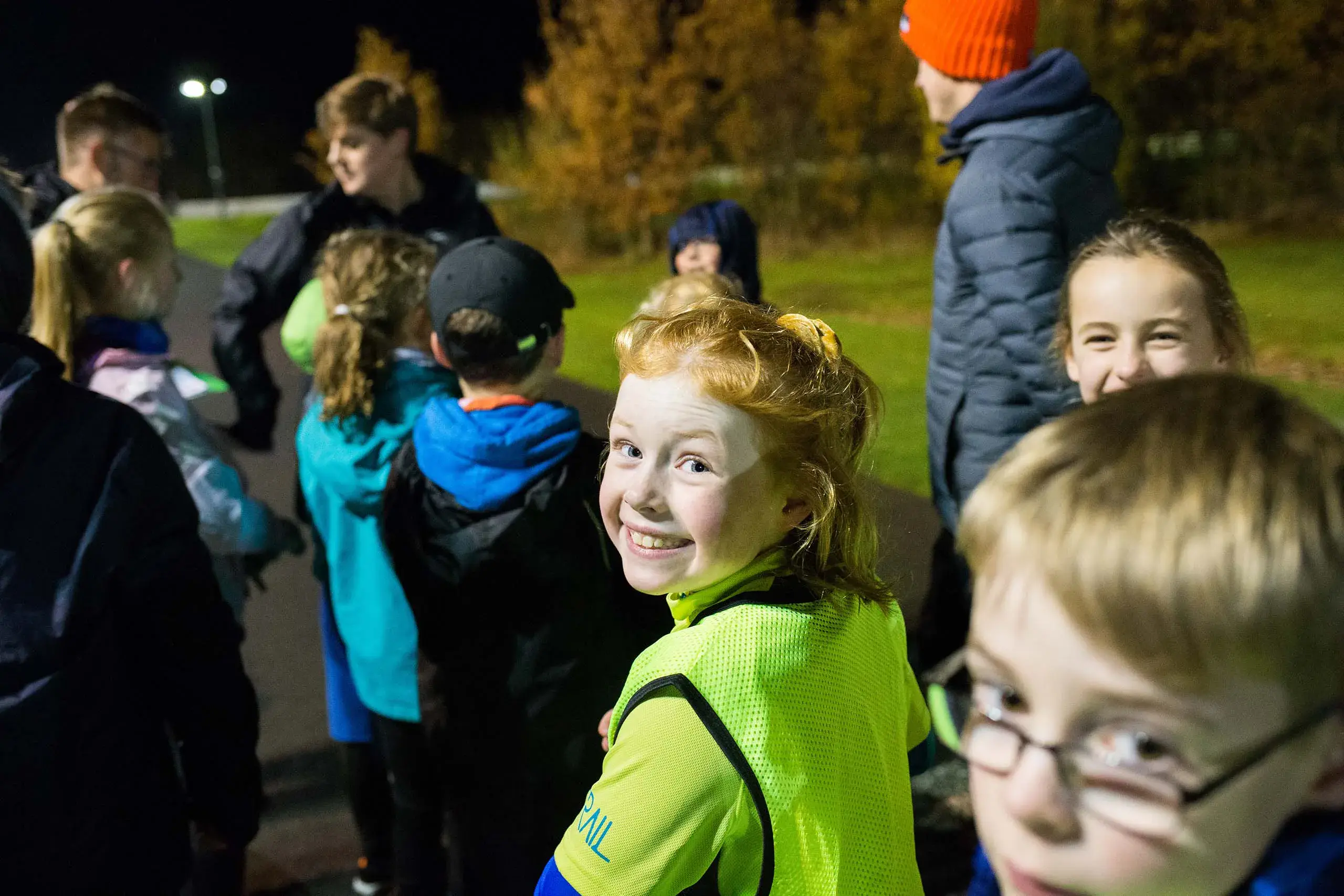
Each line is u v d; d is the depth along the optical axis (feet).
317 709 11.78
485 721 5.77
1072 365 5.86
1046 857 1.61
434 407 5.89
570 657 5.60
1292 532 1.48
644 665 3.65
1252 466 1.55
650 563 3.77
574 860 3.47
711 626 3.61
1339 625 1.50
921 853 8.32
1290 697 1.50
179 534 5.03
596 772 5.71
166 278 7.61
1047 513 1.61
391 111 10.35
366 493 6.85
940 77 8.18
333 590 7.40
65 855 4.63
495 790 5.84
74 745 4.60
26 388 4.52
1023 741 1.63
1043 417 7.36
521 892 5.90
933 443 8.48
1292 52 50.34
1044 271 7.17
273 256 10.77
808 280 49.55
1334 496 1.53
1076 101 7.22
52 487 4.58
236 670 5.43
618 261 65.57
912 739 4.47
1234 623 1.44
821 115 62.80
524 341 5.74
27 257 4.83
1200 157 53.47
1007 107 7.27
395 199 10.80
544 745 5.66
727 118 64.44
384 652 7.20
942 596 9.23
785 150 64.28
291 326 7.93
